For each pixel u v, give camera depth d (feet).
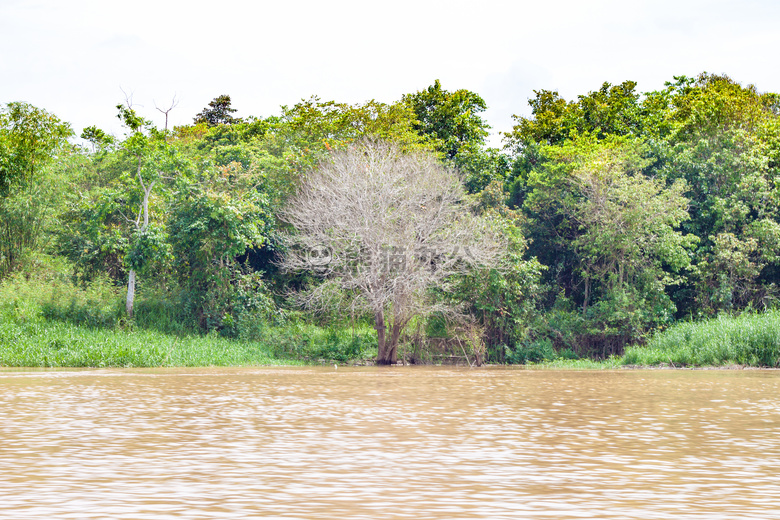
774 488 35.01
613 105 197.88
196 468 39.14
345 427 54.03
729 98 181.16
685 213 163.12
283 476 37.29
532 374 114.93
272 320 156.25
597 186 165.27
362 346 149.28
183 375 103.09
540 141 205.77
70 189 178.70
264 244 162.40
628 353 141.59
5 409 63.00
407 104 208.44
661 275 164.86
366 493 33.73
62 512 30.07
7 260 160.56
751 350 129.59
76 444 46.11
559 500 32.58
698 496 33.42
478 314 157.28
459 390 84.28
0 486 34.76
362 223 139.74
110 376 99.25
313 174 156.66
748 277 162.91
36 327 131.03
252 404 68.39
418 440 48.39
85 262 160.35
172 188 158.40
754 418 59.67
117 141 151.94
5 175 158.51
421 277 137.18
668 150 180.45
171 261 147.95
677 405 69.31
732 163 171.32
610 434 51.21
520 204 202.59
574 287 178.70
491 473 38.24
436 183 146.51
